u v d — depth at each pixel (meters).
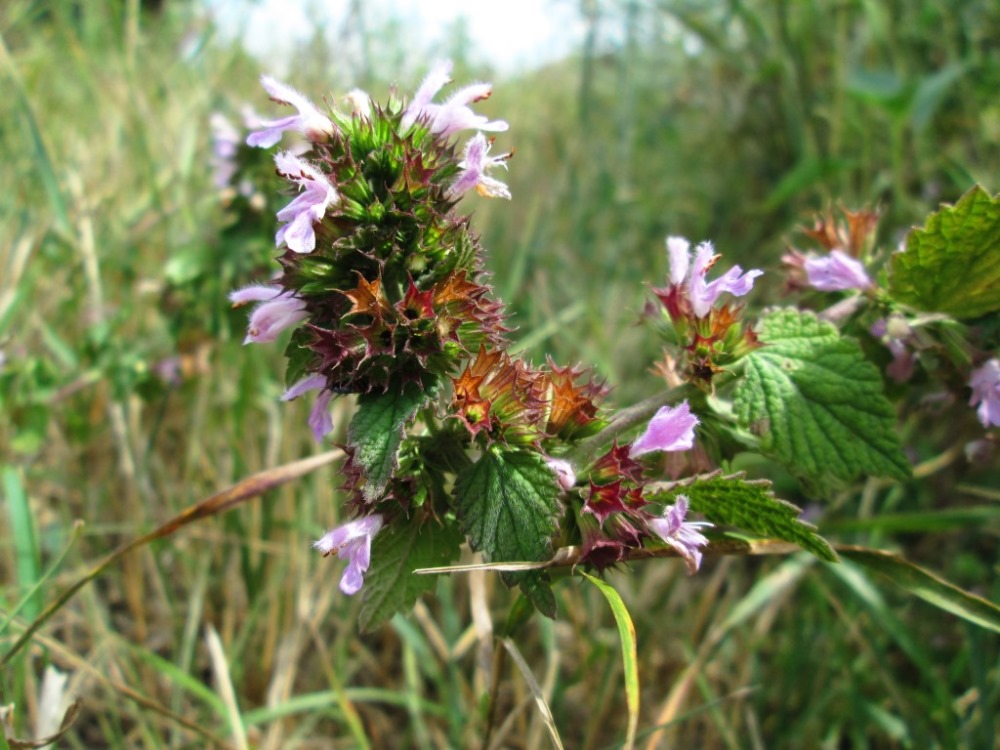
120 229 0.25
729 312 0.12
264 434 0.22
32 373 0.21
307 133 0.11
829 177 0.27
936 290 0.12
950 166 0.26
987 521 0.16
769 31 0.30
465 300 0.10
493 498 0.10
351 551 0.10
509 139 0.36
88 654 0.18
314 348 0.10
